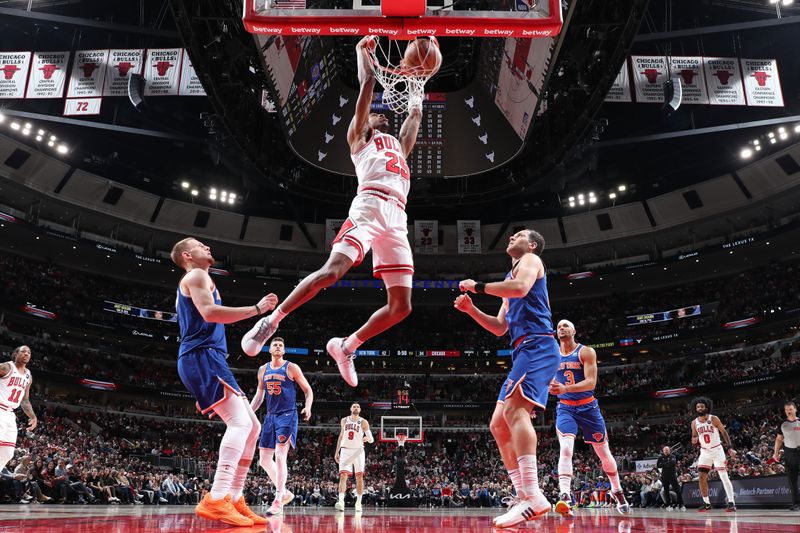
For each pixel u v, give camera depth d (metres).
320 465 38.06
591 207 45.97
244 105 25.73
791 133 36.94
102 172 41.19
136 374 42.44
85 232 42.75
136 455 30.30
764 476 14.84
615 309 47.78
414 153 23.70
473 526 4.95
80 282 42.97
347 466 12.88
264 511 11.81
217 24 21.58
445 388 46.72
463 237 46.00
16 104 34.53
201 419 42.31
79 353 40.41
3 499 15.01
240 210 46.28
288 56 19.31
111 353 42.62
